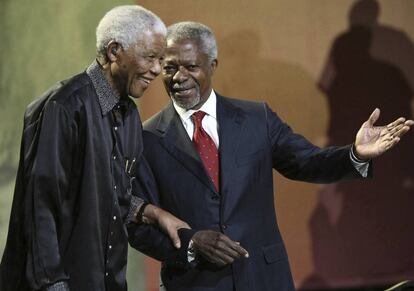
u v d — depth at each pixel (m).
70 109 7.64
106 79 7.96
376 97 14.04
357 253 13.96
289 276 9.30
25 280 7.70
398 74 14.05
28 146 7.66
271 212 9.36
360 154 8.77
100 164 7.85
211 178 9.12
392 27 14.04
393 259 13.98
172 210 9.13
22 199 7.66
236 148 9.18
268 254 9.15
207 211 9.00
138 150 8.48
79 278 7.74
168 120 9.36
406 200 14.02
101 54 7.91
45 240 7.38
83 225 7.73
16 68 15.30
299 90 13.97
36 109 7.76
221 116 9.30
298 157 9.41
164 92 13.88
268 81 13.93
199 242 8.66
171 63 8.93
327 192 13.94
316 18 13.95
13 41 15.31
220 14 13.91
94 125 7.81
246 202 9.11
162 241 8.91
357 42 14.00
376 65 14.02
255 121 9.41
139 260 14.34
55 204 7.55
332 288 13.89
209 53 9.04
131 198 8.67
